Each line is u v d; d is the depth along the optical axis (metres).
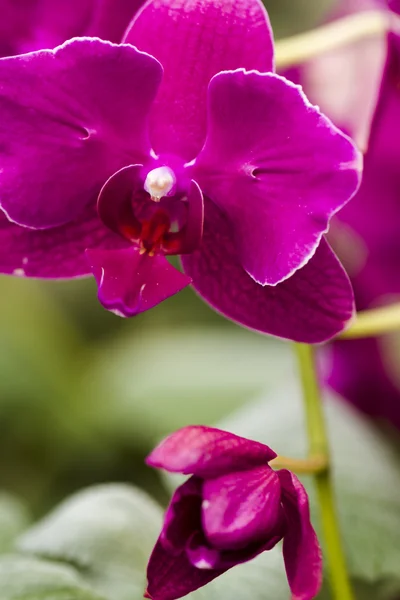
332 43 0.55
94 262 0.52
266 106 0.50
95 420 0.80
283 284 0.52
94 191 0.53
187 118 0.52
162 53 0.51
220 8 0.51
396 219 0.67
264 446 0.50
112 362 0.86
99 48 0.50
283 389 0.67
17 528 0.64
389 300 0.68
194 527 0.50
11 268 0.53
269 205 0.51
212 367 0.81
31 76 0.51
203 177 0.52
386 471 0.63
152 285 0.52
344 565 0.56
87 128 0.52
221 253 0.53
